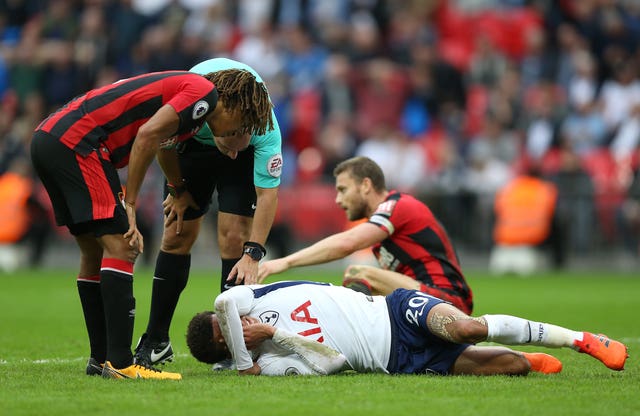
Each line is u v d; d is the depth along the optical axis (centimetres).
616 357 1980
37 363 2319
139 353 2300
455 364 2019
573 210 6359
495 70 7338
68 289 4919
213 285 5197
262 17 7575
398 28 7506
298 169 6662
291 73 7125
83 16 7444
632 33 7719
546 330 1984
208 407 1638
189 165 2325
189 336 2070
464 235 6475
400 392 1784
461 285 2519
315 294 2045
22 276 5847
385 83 7038
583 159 6619
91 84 7112
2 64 7319
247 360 2005
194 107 1959
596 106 6875
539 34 7481
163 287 2314
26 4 7831
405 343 2031
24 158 6600
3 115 7044
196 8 7612
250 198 2339
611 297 4469
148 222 6322
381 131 6644
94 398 1723
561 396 1748
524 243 6338
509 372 2002
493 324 1959
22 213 6450
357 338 2022
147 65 6925
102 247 1986
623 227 6381
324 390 1803
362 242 2442
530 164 6388
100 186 1959
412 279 2489
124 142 1994
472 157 6662
